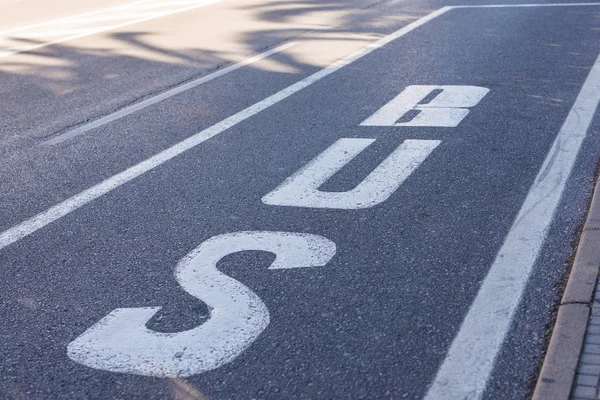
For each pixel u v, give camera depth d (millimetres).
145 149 6961
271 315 4090
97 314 4203
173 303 4266
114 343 3914
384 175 5988
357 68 9555
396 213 5297
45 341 3971
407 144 6652
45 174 6480
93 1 17531
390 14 13367
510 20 12008
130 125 7746
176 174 6281
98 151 6996
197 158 6625
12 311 4289
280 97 8414
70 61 11000
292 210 5441
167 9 15539
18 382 3637
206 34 12500
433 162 6207
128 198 5832
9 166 6742
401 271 4504
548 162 6090
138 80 9648
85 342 3939
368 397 3404
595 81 8266
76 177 6359
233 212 5461
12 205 5836
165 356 3775
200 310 4176
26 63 11000
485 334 3828
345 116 7582
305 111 7832
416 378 3520
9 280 4652
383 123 7277
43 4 17328
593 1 13273
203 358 3744
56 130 7758
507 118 7195
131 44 11992
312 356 3723
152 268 4695
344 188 5789
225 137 7152
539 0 13695
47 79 9992
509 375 3504
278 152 6664
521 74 8719
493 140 6637
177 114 8023
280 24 13039
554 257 4574
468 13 12883
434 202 5449
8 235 5289
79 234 5250
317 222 5219
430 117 7355
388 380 3514
